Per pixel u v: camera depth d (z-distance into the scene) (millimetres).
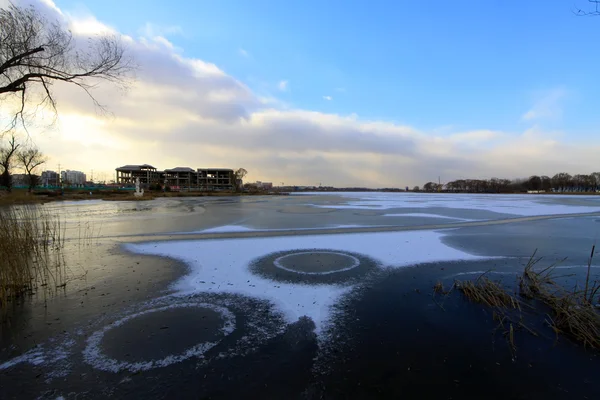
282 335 3801
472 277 6129
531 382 2963
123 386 2824
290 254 7895
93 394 2713
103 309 4492
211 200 37531
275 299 4938
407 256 7754
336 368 3148
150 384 2855
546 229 12250
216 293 5176
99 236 10359
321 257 7602
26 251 6090
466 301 4926
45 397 2668
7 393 2705
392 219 15664
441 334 3869
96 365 3139
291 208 23391
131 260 7219
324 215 17781
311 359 3301
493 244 9250
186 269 6516
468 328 4035
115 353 3352
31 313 4340
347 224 13625
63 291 5207
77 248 8492
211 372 3047
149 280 5801
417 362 3270
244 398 2689
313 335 3812
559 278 6043
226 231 11516
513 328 4047
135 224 13430
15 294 4992
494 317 4336
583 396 2766
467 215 17766
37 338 3650
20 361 3195
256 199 41062
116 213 18641
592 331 3818
